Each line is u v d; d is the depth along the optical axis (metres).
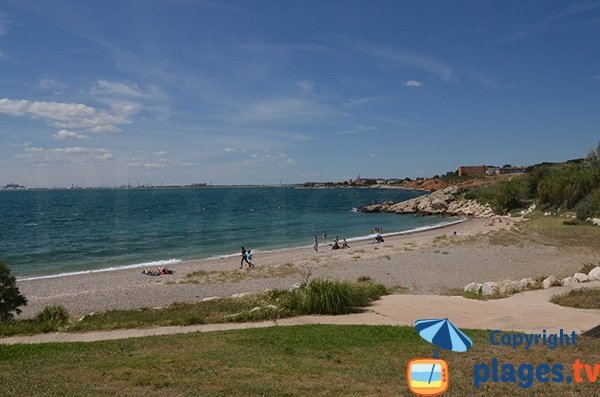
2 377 9.52
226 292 27.70
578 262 35.97
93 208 126.38
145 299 26.16
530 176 95.88
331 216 99.75
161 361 10.56
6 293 18.33
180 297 26.58
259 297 19.92
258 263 39.62
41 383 9.02
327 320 15.66
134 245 55.50
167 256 47.16
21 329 15.70
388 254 40.78
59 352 12.03
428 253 40.72
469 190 129.62
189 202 158.50
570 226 54.56
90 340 14.16
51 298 26.58
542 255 39.12
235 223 83.81
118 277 34.28
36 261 44.41
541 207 80.06
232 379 9.15
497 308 16.44
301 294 17.33
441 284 28.55
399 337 12.69
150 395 8.23
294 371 9.73
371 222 85.31
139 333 14.95
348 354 11.12
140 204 145.62
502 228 57.16
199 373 9.59
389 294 20.39
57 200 173.12
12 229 73.81
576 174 76.94
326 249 49.34
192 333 14.14
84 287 30.61
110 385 8.88
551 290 20.31
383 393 8.34
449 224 74.81
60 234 66.81
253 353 11.27
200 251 50.62
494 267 34.22
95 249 52.28
